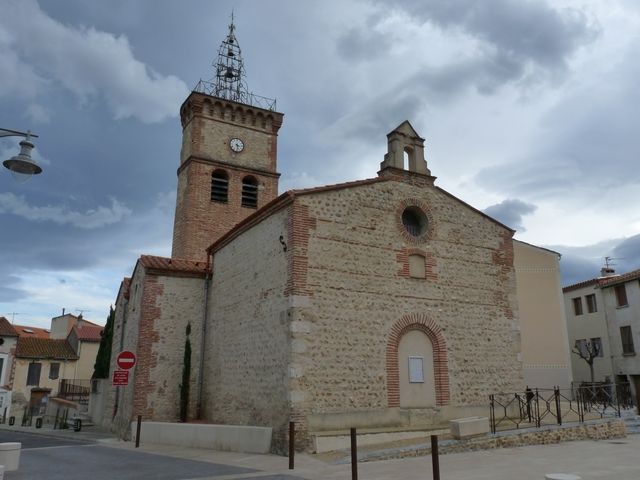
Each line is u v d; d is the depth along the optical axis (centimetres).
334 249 1695
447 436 1543
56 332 5628
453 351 1823
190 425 1767
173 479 1118
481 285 1953
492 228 2052
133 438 1977
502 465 1220
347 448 1517
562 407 2192
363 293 1706
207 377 2125
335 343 1617
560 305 2803
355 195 1789
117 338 2645
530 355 2706
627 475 1077
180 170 3114
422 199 1930
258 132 3206
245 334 1859
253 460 1396
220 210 2962
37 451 1697
